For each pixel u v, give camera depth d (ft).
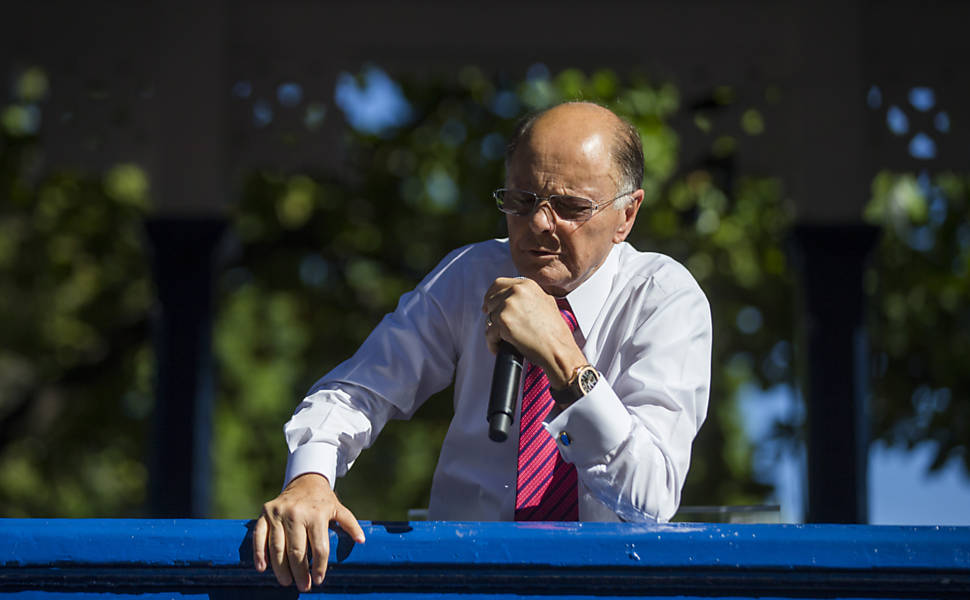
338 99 48.01
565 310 18.07
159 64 45.85
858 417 43.24
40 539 13.47
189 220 44.98
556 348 15.29
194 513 43.65
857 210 44.88
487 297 15.80
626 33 47.73
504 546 13.42
